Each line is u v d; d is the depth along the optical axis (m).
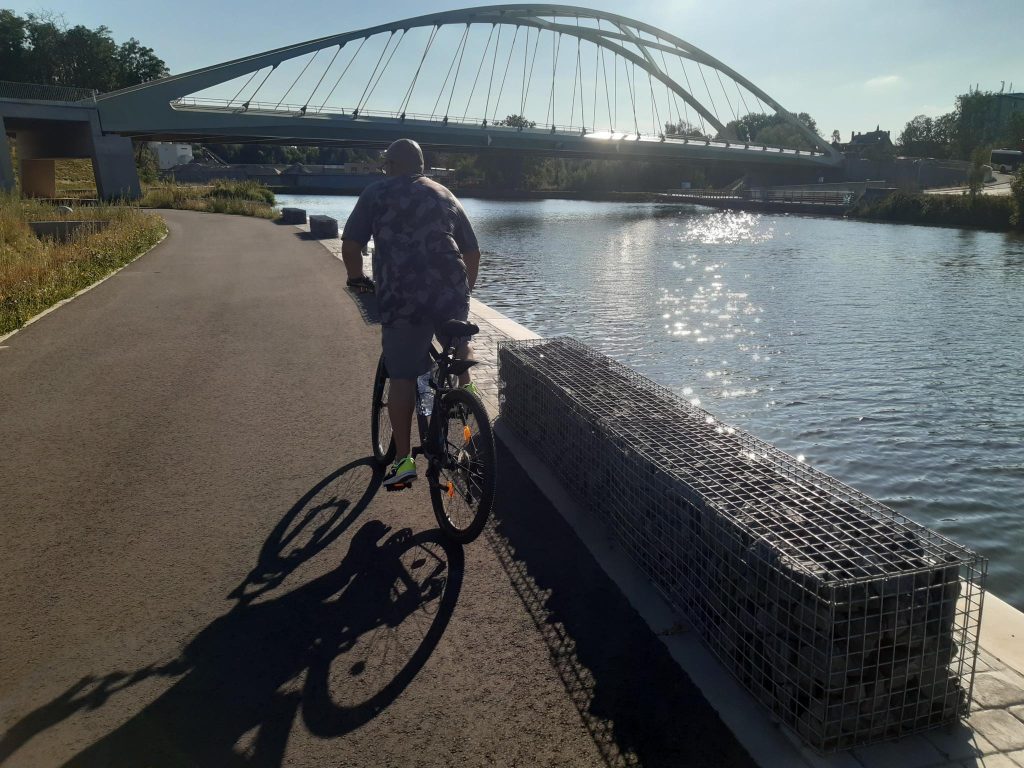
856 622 2.20
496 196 116.38
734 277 27.14
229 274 14.12
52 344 8.04
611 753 2.24
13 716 2.40
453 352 3.65
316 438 5.05
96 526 3.74
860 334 16.83
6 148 48.03
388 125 64.31
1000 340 16.17
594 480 3.81
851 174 101.19
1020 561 6.82
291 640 2.81
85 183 70.31
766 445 3.42
